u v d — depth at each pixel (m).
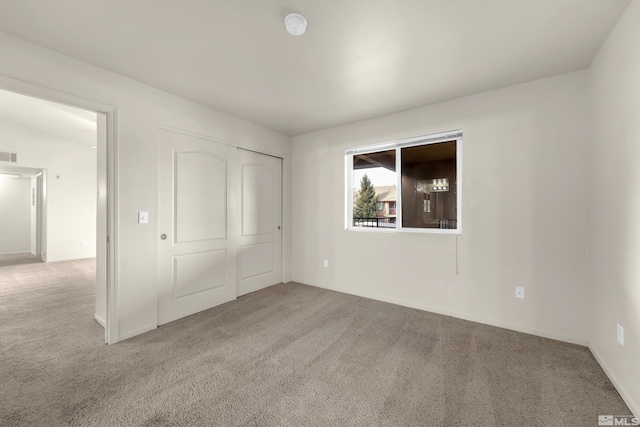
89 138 5.87
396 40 1.88
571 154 2.29
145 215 2.52
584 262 2.23
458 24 1.70
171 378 1.83
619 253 1.68
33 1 1.50
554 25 1.71
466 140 2.77
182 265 2.86
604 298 1.90
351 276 3.63
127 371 1.91
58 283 4.15
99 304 2.69
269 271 3.98
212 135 3.12
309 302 3.31
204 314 2.94
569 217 2.29
